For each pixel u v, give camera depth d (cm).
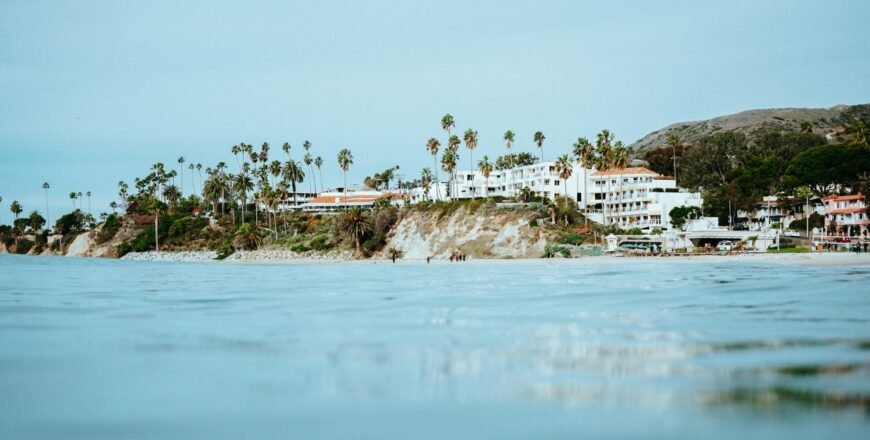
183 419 1376
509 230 12638
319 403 1481
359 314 3177
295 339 2355
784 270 6569
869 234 11812
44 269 10162
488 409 1419
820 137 17738
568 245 11581
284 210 18588
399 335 2430
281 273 8650
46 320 2988
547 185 16512
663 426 1292
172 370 1828
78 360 1978
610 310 3206
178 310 3434
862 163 13375
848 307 3195
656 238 11738
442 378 1702
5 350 2152
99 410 1447
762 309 3145
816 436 1225
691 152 18912
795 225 13362
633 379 1670
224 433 1286
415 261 12681
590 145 14762
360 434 1272
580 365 1847
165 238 18600
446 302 3772
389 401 1490
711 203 14575
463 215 13475
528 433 1262
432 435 1259
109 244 19725
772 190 14950
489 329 2572
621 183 15812
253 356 2022
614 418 1346
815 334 2359
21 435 1286
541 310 3250
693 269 7194
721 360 1898
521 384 1628
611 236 11094
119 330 2623
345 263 13125
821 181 13825
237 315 3170
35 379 1731
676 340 2256
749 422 1311
